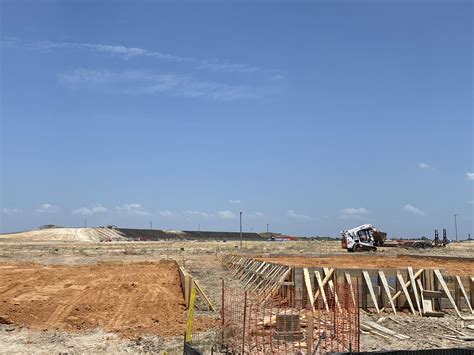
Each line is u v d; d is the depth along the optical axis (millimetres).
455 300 18969
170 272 36469
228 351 12805
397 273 19094
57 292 24016
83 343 14000
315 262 29500
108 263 47406
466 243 108875
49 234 169375
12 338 14562
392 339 14461
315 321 15883
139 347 13508
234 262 38656
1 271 35562
